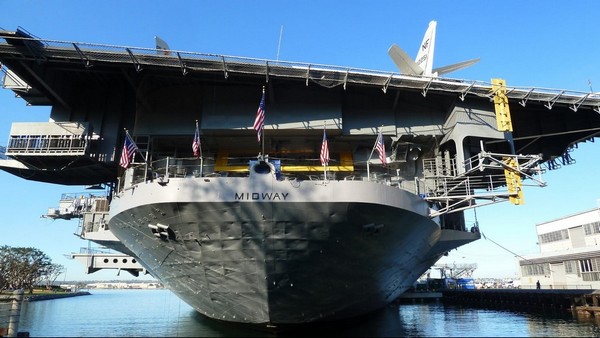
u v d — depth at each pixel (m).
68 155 19.72
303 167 20.55
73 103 21.45
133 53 17.25
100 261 26.48
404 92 20.33
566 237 47.72
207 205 13.30
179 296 18.91
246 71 17.83
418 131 20.58
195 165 19.64
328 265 14.64
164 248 15.28
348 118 20.62
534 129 22.92
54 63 18.33
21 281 59.81
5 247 60.66
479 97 19.78
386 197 14.23
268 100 19.95
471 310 31.83
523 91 19.61
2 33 15.94
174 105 20.48
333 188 13.52
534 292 31.88
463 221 25.23
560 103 20.16
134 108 21.70
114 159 20.53
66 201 26.30
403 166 21.34
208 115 19.67
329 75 18.20
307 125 19.48
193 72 18.27
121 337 16.27
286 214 13.44
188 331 17.22
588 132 22.61
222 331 16.88
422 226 16.89
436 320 23.92
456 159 19.42
